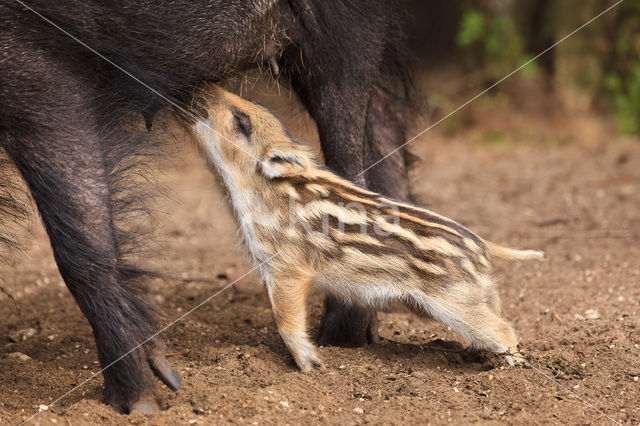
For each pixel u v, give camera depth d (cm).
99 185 932
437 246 1047
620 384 1012
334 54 1120
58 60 914
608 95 3197
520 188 2291
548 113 3234
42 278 1634
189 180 2434
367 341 1193
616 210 2006
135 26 968
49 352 1212
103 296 934
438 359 1120
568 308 1348
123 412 949
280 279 1087
